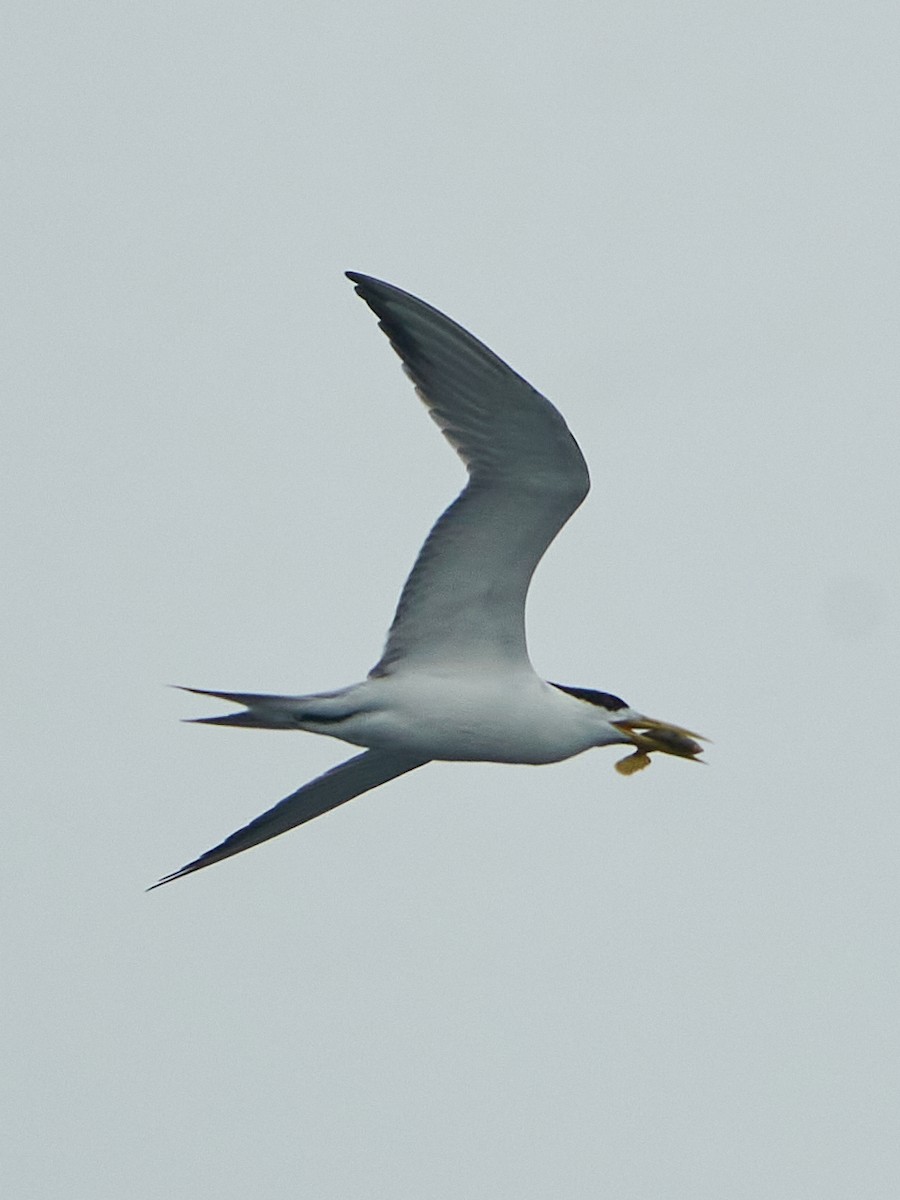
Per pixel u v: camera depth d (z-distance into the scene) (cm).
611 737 1555
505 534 1454
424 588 1482
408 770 1591
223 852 1603
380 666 1502
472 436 1417
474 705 1495
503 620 1498
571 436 1395
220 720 1479
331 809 1627
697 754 1580
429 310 1372
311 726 1491
